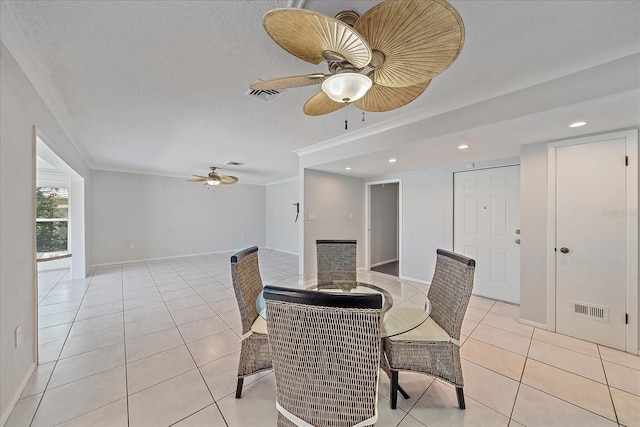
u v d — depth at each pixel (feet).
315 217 14.55
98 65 5.68
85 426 4.82
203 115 8.48
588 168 7.81
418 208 14.62
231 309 10.64
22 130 5.71
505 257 11.39
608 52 5.21
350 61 3.70
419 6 2.90
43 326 9.00
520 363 6.79
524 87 6.35
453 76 6.12
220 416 5.09
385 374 6.52
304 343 3.32
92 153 13.93
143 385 5.96
